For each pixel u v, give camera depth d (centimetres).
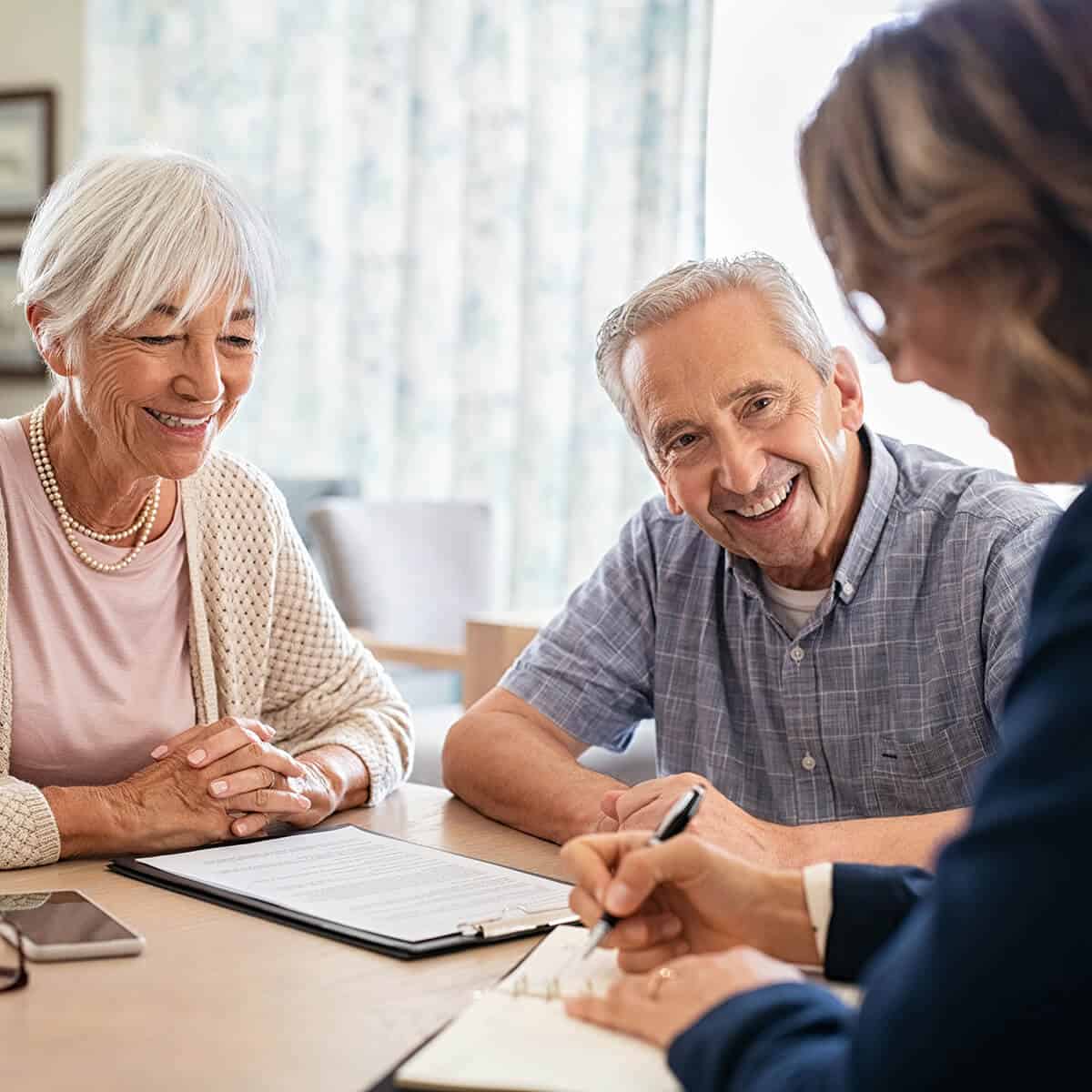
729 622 173
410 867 129
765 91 390
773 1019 73
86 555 161
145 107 507
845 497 162
